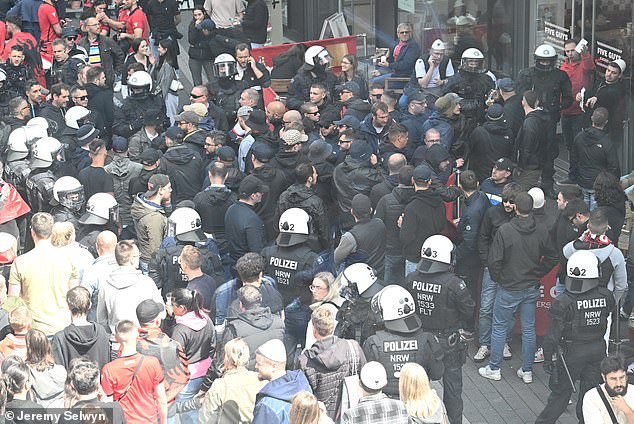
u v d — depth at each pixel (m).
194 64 32.72
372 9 35.25
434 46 27.94
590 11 25.95
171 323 15.80
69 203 19.02
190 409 14.85
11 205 20.67
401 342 14.66
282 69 31.02
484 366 19.16
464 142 22.95
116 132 25.56
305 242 17.19
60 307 16.58
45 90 29.23
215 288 16.62
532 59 29.64
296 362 14.31
